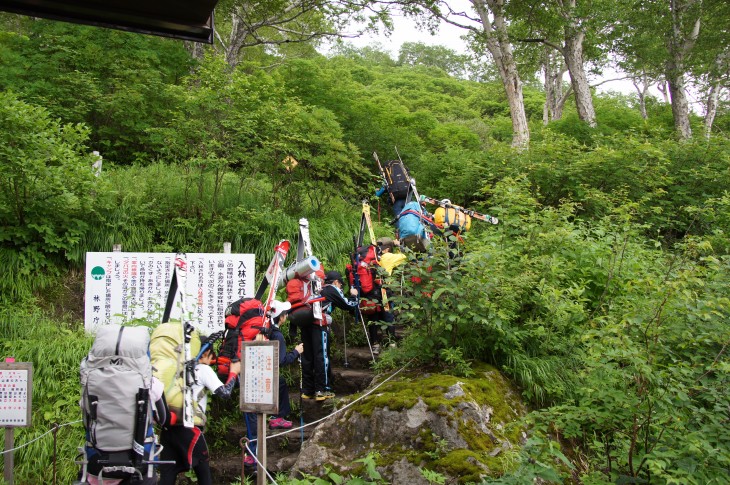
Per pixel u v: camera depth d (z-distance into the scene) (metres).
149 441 3.79
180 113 9.34
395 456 4.69
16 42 12.38
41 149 7.44
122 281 6.89
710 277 5.41
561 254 6.62
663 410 4.38
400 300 5.62
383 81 39.06
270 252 8.53
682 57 17.83
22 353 6.33
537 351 5.91
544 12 15.29
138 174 9.70
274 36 23.11
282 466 5.48
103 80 11.84
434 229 7.62
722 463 4.26
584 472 4.91
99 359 3.62
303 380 6.48
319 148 9.66
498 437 4.76
